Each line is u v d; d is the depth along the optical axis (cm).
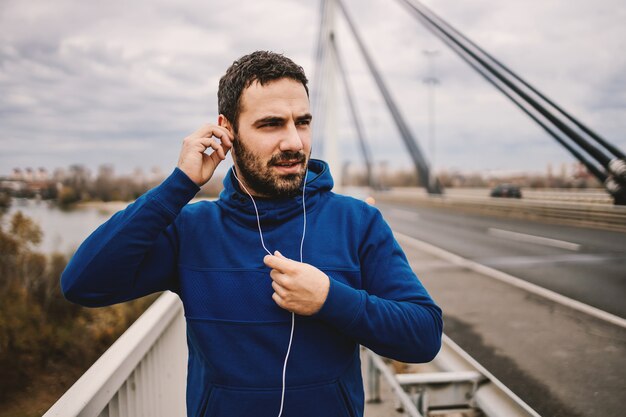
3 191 3484
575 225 1329
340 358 108
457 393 200
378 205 2752
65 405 106
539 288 559
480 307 478
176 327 223
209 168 113
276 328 104
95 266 105
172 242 119
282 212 113
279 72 107
